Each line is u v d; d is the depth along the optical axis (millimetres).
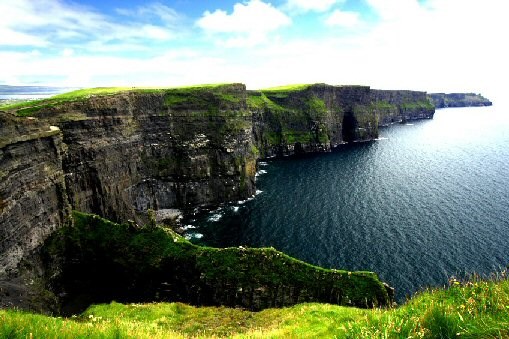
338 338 12492
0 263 42250
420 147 187875
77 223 59094
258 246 74750
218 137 106938
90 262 56156
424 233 77375
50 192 54469
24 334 12227
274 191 113812
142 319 43094
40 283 48094
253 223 87688
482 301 9141
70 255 55906
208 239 79375
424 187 111938
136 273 54656
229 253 53438
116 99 84188
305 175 132125
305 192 110812
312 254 70125
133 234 57750
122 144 84875
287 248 73062
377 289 47938
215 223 89188
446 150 178250
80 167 72625
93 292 54906
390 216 88188
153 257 55000
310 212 93188
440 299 10992
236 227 85688
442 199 99625
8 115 46188
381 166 143125
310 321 32750
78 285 55438
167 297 52812
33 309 43406
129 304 49250
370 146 195250
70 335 13055
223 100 112062
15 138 46844
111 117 81750
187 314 45625
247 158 114312
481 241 72062
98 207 76188
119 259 55656
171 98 102750
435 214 88250
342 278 49125
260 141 173875
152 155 96000
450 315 8695
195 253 54156
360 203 98562
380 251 70188
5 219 43594
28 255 47938
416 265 64312
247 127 120250
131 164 88312
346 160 157375
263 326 36562
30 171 49969
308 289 48688
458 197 100812
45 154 53938
